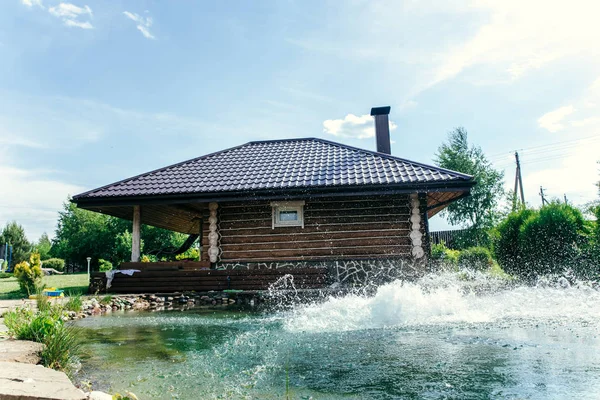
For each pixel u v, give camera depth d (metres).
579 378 3.08
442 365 3.55
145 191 10.90
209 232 11.30
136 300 9.04
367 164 11.63
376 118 14.41
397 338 4.74
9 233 43.19
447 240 36.62
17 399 2.47
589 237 11.12
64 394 2.56
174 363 3.86
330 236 10.92
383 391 2.96
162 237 26.19
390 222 10.83
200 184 11.13
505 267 12.88
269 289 10.03
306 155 12.93
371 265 10.65
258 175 11.47
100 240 28.44
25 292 9.50
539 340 4.36
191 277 10.13
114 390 3.11
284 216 11.24
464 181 9.95
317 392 2.99
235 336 5.11
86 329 5.76
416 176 10.38
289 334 5.16
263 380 3.30
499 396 2.78
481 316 6.02
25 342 4.02
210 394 3.00
